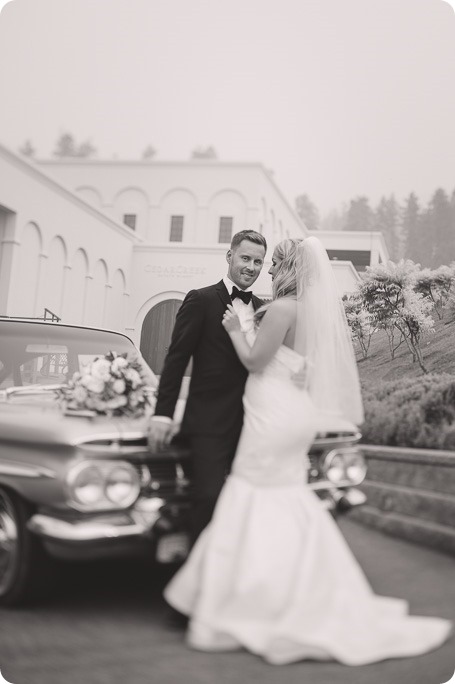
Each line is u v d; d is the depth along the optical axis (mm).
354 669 2266
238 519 2584
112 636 2490
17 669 2158
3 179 10703
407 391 6832
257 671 2221
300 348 2887
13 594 2709
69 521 2430
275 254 3051
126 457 2557
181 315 2867
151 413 2910
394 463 4773
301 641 2320
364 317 8867
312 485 2947
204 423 2732
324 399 2973
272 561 2486
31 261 11562
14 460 2627
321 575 2518
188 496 2652
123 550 2449
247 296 3109
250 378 2859
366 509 4770
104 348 3885
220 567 2490
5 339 3725
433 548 4035
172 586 2586
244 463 2689
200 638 2391
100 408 2801
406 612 2766
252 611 2424
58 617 2682
